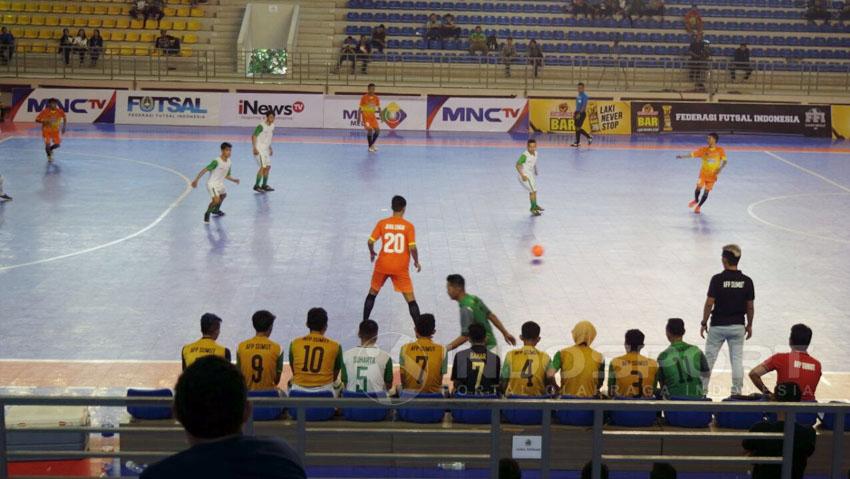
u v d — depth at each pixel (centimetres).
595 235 1948
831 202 2331
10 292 1482
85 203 2123
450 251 1788
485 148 3123
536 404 642
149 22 3928
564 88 3719
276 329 1344
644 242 1897
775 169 2823
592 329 968
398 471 880
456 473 879
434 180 2509
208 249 1769
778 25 4106
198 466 301
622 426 900
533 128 3572
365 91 3600
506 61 3800
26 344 1259
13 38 3622
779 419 894
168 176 2466
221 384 309
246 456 304
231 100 3475
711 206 2270
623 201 2305
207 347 962
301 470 310
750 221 2106
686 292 1562
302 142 3144
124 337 1295
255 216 2045
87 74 3625
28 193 2206
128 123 3453
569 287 1575
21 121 3409
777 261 1766
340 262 1702
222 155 1969
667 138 3497
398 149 3047
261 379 970
